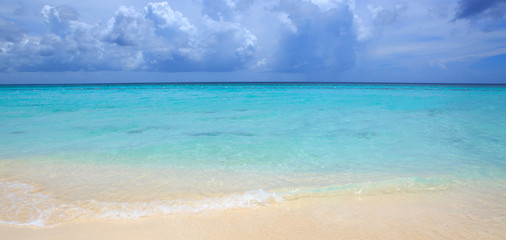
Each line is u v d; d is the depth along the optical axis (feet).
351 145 25.55
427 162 20.54
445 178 17.16
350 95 102.01
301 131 31.96
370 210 13.41
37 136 29.09
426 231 11.59
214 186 16.21
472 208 13.48
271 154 22.65
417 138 28.37
